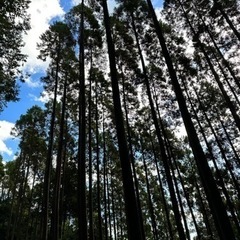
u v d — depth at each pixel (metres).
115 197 39.00
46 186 17.31
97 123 23.08
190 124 8.86
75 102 23.41
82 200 12.17
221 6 18.34
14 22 10.93
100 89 23.91
